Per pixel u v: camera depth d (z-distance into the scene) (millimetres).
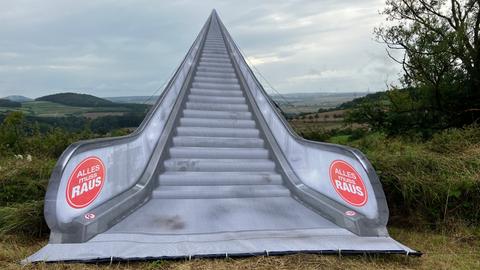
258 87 11375
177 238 4840
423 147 8750
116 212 5473
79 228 4676
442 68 11383
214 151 8250
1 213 5602
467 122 11750
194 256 4312
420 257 4750
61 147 10094
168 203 6254
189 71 12945
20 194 6262
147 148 7480
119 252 4348
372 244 4723
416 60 11633
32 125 11367
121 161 6277
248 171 7785
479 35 11648
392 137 11828
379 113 12664
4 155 9344
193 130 9133
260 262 4277
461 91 11797
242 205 6258
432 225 6109
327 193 6223
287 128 8414
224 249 4508
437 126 11805
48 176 6730
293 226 5387
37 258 4195
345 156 5805
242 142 8867
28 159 7473
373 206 5180
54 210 4602
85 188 5172
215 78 13266
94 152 5457
